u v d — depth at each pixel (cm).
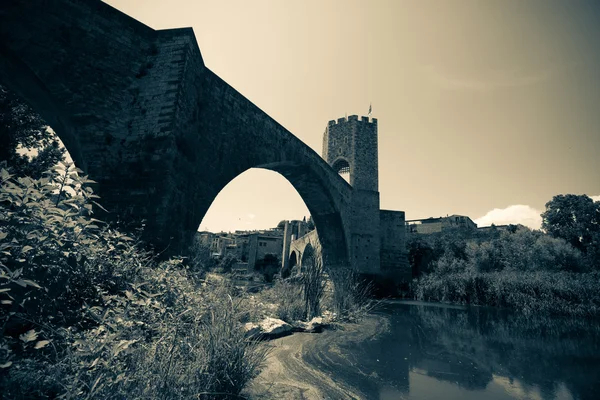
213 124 912
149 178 685
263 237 4897
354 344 727
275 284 1152
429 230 5019
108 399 230
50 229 274
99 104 705
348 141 2494
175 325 351
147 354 307
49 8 670
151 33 798
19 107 1090
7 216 265
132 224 654
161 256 638
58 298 335
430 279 2142
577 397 442
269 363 536
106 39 730
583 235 3388
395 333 888
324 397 412
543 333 920
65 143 771
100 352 256
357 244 2225
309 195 1820
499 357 648
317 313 1008
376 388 455
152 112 730
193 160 806
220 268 848
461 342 789
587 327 1034
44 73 654
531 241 2897
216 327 393
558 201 3700
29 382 218
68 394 207
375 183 2408
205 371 339
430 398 425
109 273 400
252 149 1080
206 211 848
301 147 1439
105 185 679
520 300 1498
